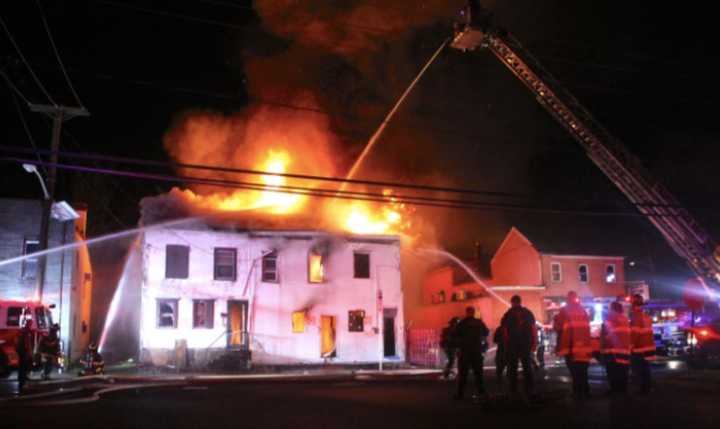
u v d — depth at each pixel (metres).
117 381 21.67
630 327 13.04
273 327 32.97
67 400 14.09
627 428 8.55
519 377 20.12
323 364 33.19
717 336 22.70
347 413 10.72
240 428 9.15
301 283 33.81
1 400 14.45
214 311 32.28
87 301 34.97
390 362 34.09
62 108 24.33
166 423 9.83
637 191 23.52
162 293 31.66
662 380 16.28
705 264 23.36
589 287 45.94
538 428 8.70
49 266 28.45
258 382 21.17
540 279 44.62
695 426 8.65
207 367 29.59
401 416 10.20
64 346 28.00
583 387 12.30
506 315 11.83
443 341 20.33
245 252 33.25
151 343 31.22
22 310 22.62
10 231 28.41
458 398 12.79
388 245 35.88
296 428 9.07
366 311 34.62
